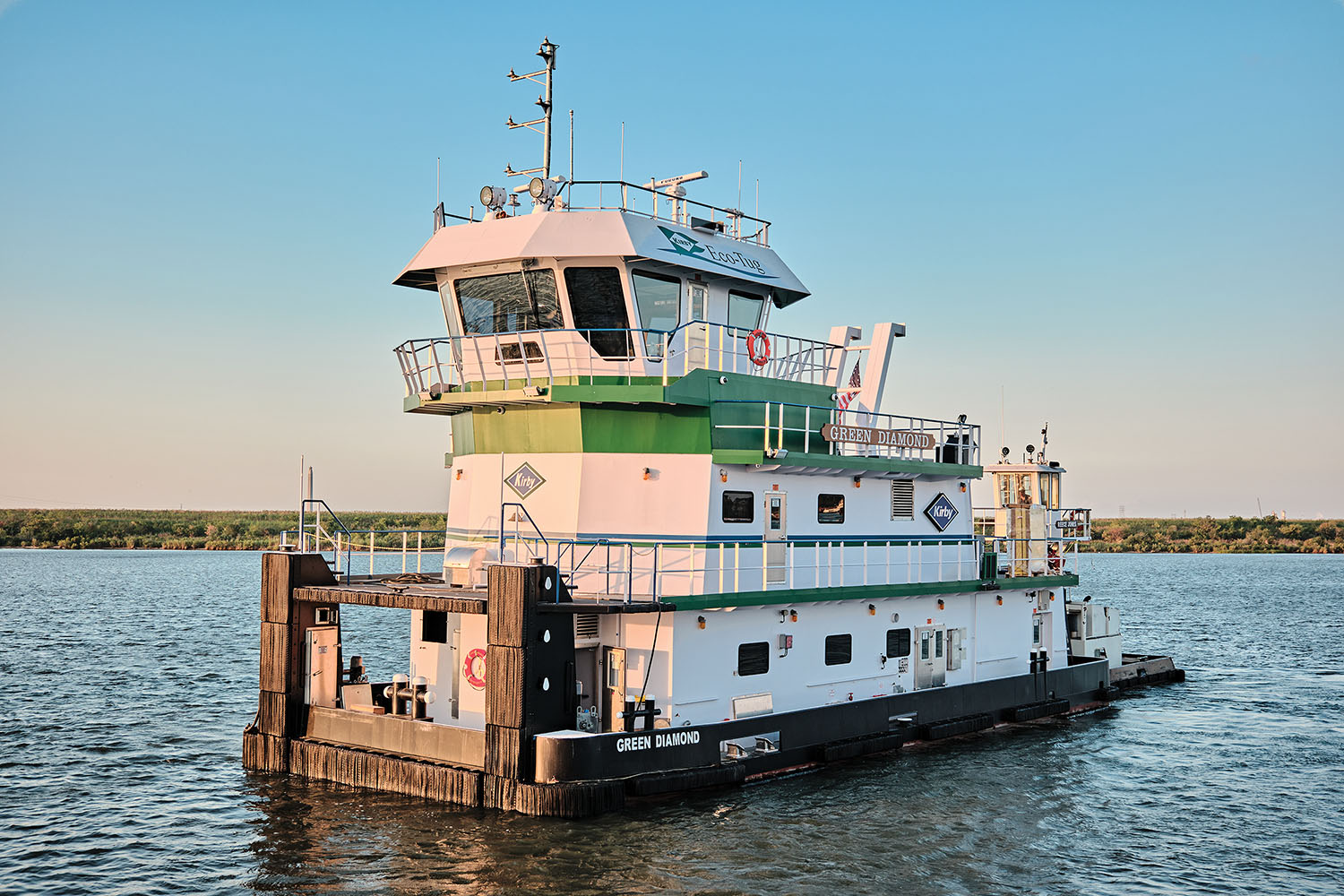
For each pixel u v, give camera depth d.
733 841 22.42
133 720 36.97
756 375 28.36
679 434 26.42
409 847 21.80
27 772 29.53
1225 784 29.09
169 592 102.94
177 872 21.66
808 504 28.86
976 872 21.69
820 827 23.56
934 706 31.16
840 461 28.22
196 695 42.16
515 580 22.48
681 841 22.22
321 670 27.06
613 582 25.97
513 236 27.08
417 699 25.34
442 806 23.55
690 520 26.12
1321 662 55.53
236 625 70.12
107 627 68.19
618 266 26.58
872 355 35.16
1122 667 45.81
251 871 21.36
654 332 25.58
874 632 29.83
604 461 26.31
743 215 31.72
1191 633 70.50
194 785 27.84
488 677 22.94
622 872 20.67
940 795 26.36
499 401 26.41
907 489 32.00
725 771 24.75
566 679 23.42
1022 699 34.88
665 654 24.61
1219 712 39.94
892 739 29.27
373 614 96.81
